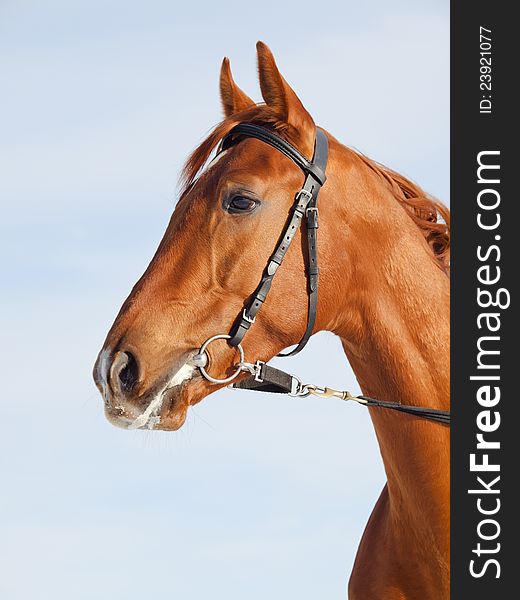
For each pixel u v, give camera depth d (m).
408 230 4.21
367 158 4.38
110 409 3.71
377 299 4.12
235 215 3.86
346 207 4.05
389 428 4.16
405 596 4.21
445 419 4.07
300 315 3.95
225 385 3.94
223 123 4.09
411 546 4.16
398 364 4.11
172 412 3.78
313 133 4.06
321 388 4.02
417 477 4.10
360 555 4.47
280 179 3.93
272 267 3.87
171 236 3.93
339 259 4.02
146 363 3.71
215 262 3.85
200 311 3.82
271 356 3.99
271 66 4.01
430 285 4.19
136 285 3.91
